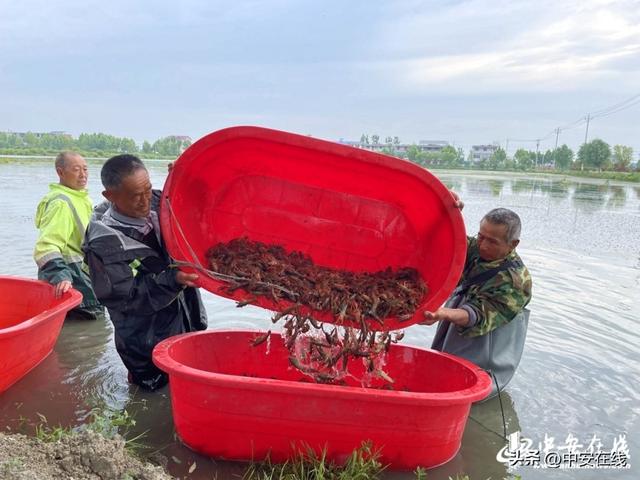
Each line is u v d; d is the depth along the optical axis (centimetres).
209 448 328
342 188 410
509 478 332
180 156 360
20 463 277
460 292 436
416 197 388
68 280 497
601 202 2594
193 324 458
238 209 418
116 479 280
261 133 357
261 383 309
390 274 403
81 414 381
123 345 411
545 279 850
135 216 402
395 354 420
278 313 352
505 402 430
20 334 402
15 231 994
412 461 330
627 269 955
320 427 318
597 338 573
